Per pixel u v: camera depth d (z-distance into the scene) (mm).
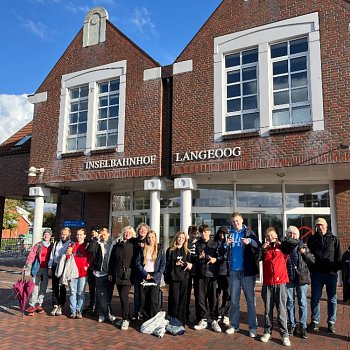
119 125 12836
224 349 6027
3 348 5957
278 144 10398
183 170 11469
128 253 7453
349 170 10844
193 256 7527
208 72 11719
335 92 9977
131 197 15547
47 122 14430
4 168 17688
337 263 6949
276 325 7488
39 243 8680
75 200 16938
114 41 13617
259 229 13125
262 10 11273
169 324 7047
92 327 7320
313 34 10477
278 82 10875
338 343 6328
